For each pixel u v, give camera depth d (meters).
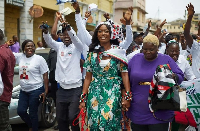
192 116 3.94
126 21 4.01
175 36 7.61
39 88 5.01
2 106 3.96
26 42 5.04
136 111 3.33
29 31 14.77
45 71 5.14
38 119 5.59
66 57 4.54
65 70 4.49
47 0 16.14
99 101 3.43
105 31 3.48
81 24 4.49
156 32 6.34
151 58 3.27
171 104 3.10
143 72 3.27
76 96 4.42
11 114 5.16
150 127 3.28
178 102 3.10
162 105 3.12
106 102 3.38
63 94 4.51
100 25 3.52
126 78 3.43
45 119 5.72
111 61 3.41
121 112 3.54
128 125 3.62
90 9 5.01
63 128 4.62
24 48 5.04
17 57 5.20
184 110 3.11
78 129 4.44
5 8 13.43
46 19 16.88
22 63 5.02
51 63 5.74
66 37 4.61
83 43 4.52
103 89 3.43
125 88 3.41
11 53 4.14
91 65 3.56
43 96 5.08
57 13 4.91
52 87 5.81
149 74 3.23
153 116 3.23
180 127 4.72
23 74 4.95
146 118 3.26
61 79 4.52
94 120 3.42
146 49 3.17
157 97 3.12
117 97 3.40
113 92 3.40
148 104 3.24
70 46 4.61
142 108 3.28
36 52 7.18
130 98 3.33
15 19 14.27
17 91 5.41
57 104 4.56
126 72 3.44
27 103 4.99
